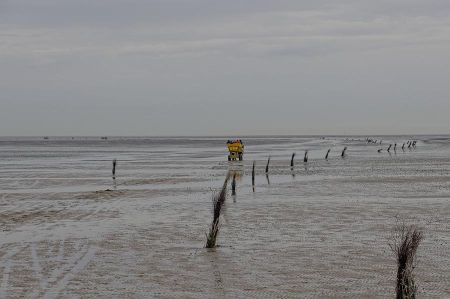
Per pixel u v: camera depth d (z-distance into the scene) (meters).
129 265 14.22
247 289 11.97
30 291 11.86
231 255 15.29
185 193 32.06
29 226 20.67
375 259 14.59
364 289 11.89
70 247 16.58
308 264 14.14
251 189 33.72
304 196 29.42
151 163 65.06
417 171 47.28
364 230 18.95
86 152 107.75
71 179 42.62
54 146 166.50
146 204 27.19
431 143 162.75
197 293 11.70
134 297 11.44
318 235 18.12
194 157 81.38
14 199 29.70
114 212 24.45
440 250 15.54
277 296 11.45
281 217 22.06
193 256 15.20
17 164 64.31
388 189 32.53
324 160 68.19
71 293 11.73
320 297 11.37
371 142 172.88
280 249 16.00
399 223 20.30
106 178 43.34
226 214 22.98
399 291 10.76
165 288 12.09
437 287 11.99
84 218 22.70
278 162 64.25
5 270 13.71
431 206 24.84
